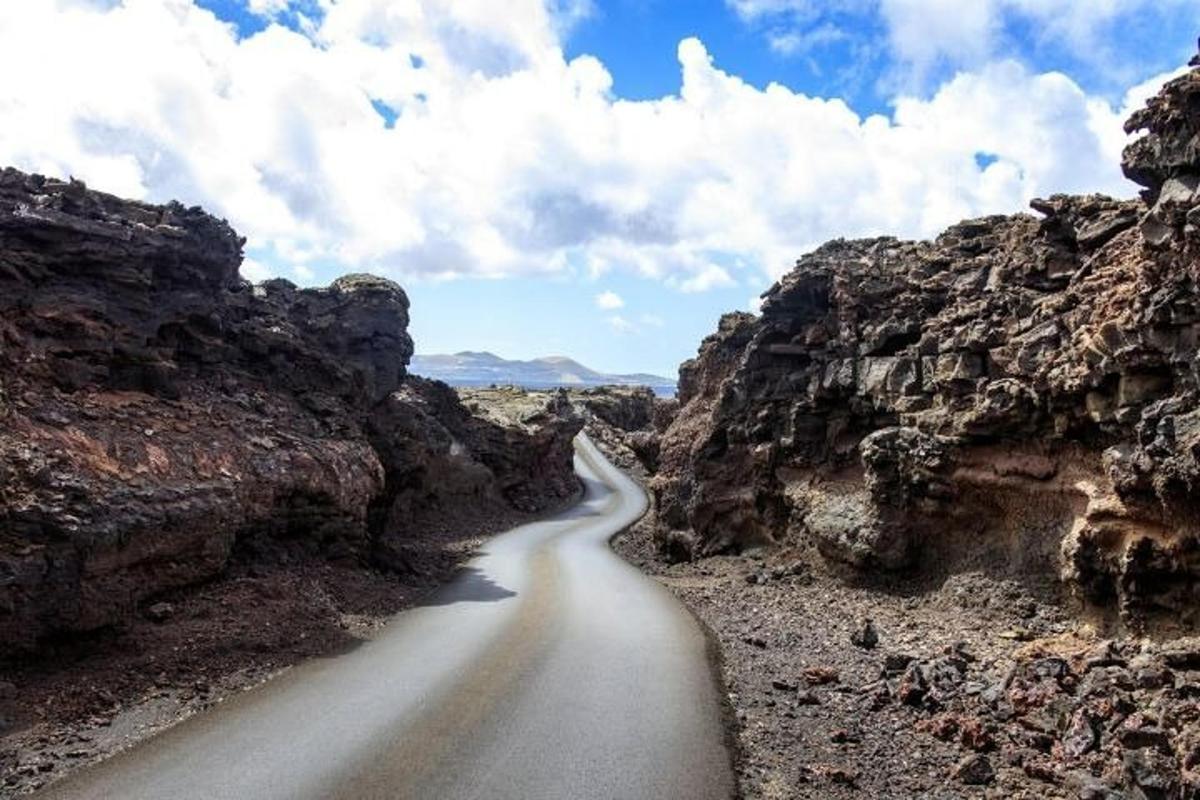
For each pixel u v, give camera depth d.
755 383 38.09
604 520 63.34
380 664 19.22
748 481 38.72
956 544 26.59
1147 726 12.76
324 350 34.53
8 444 17.08
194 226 26.78
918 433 27.25
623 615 25.98
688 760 13.91
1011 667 17.25
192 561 20.14
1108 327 20.02
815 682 18.30
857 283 33.09
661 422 68.88
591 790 12.74
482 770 13.38
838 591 29.34
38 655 15.91
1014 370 24.30
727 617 26.23
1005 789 12.24
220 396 26.36
